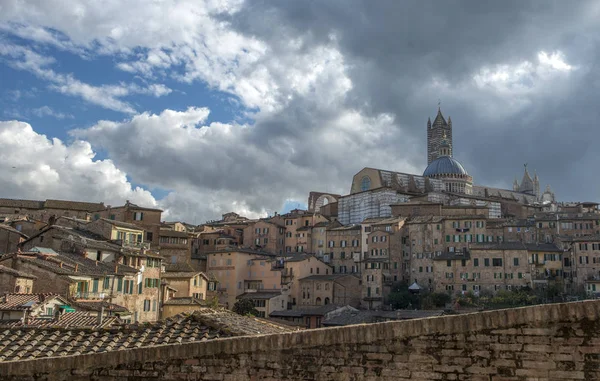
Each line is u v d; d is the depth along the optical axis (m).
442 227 164.50
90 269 79.56
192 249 178.25
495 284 147.88
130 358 18.66
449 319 16.25
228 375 17.81
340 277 157.50
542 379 15.27
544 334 15.45
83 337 23.27
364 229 177.00
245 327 24.69
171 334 22.92
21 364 19.19
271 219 198.88
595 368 14.88
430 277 161.75
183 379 18.16
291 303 159.25
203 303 104.44
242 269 162.62
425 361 16.25
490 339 15.86
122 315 74.00
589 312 15.14
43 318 49.00
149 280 97.31
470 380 15.82
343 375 16.84
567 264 149.50
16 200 159.50
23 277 67.88
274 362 17.52
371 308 156.62
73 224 114.19
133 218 145.62
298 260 162.88
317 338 17.22
